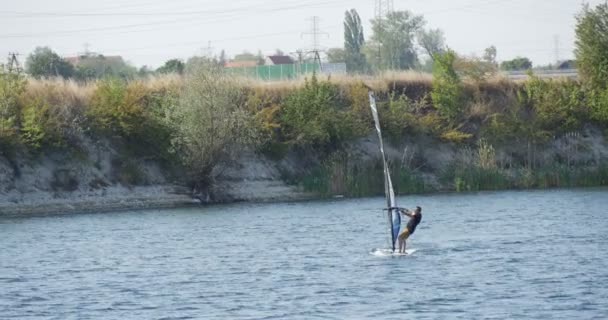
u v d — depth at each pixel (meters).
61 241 110.88
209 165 151.88
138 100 156.38
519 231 112.12
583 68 194.75
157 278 87.62
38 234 116.75
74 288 83.88
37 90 154.00
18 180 142.88
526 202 144.00
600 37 194.38
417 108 179.88
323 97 168.50
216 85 152.12
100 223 127.06
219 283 84.69
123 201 146.88
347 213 134.00
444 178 168.50
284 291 80.62
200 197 152.00
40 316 74.00
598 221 119.88
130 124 153.38
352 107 174.50
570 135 184.25
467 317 70.38
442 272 87.00
